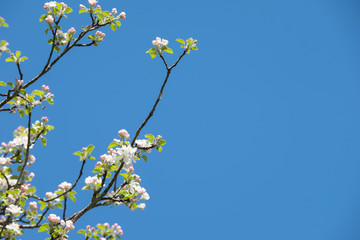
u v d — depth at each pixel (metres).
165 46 8.75
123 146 8.34
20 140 8.73
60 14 9.14
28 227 8.15
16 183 8.18
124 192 8.52
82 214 8.37
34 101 8.86
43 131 8.73
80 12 9.50
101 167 8.41
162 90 8.73
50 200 8.19
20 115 8.98
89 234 8.02
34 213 8.41
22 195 8.19
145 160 8.56
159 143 8.63
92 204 8.40
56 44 9.37
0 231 7.99
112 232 8.01
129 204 8.62
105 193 8.41
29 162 8.82
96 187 8.41
